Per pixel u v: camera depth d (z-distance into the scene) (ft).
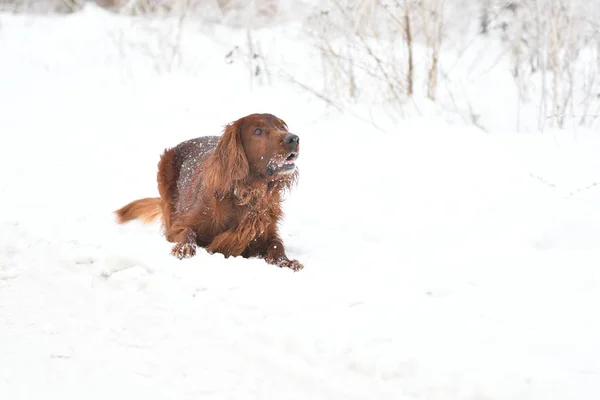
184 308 25.35
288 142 31.42
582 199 35.76
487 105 50.29
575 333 22.72
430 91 50.90
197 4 69.05
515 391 18.90
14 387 20.17
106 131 51.90
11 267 29.99
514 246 32.32
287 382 20.52
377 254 32.50
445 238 34.40
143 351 22.43
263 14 65.10
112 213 38.93
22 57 66.74
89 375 20.92
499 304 25.58
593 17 50.39
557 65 48.42
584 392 18.80
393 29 52.70
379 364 20.67
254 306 25.08
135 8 69.62
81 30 72.95
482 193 38.34
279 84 57.16
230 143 32.60
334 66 52.90
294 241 35.47
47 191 41.75
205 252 32.17
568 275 28.14
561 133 44.98
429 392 19.52
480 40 59.47
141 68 62.75
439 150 43.86
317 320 23.82
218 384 20.43
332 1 53.36
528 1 50.70
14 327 24.17
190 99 56.08
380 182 41.32
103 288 27.53
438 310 24.97
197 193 34.09
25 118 54.24
